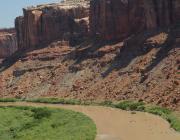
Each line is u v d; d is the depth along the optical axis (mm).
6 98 138000
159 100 98062
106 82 120875
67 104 118438
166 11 127750
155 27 129500
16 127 86625
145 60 118188
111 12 143375
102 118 93125
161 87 102812
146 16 131875
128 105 102562
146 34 128875
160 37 122625
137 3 137500
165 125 81312
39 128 83188
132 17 138500
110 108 105125
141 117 90812
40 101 127188
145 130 78438
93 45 146500
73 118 91562
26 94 138375
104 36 145125
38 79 144500
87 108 108250
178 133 74062
